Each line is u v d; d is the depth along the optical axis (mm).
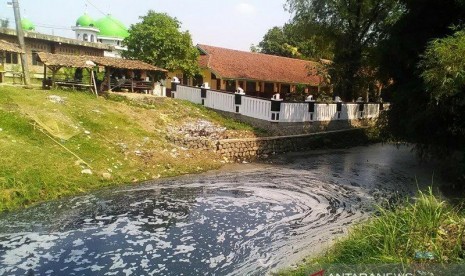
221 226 9109
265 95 32875
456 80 9383
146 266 7059
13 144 12008
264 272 6926
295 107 20828
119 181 12250
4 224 8742
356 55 28594
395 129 16094
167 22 26906
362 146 22453
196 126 19281
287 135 20141
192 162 14938
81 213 9602
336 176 14555
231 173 14492
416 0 13172
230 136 18406
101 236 8320
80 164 12297
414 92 13641
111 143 14438
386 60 15617
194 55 27578
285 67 35188
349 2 27406
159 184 12445
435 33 13359
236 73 29062
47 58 19938
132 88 22875
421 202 7461
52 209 9766
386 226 6836
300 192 12234
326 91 34031
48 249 7617
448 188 12445
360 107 26109
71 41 30891
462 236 6367
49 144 12859
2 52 23672
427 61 10586
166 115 19844
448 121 13125
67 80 21547
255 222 9438
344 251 6852
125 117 17562
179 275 6770
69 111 15992
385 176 14633
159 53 25969
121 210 9953
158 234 8523
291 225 9297
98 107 17797
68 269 6855
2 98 15336
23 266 6918
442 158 14953
